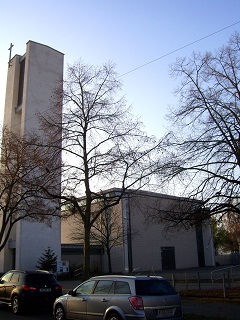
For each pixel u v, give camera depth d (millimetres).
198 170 13789
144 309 8414
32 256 36000
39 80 39594
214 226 15328
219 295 15438
